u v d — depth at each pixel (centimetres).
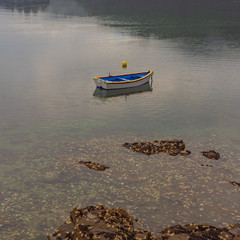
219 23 10306
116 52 6328
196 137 2672
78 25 10138
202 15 12306
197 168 2155
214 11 13512
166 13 13150
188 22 10538
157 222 1639
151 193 1883
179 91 3988
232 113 3266
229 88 4100
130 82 4025
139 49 6600
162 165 2191
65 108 3372
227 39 7656
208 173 2094
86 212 1609
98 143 2538
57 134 2716
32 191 1902
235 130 2831
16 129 2816
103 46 6931
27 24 10469
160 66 5234
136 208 1750
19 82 4297
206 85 4231
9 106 3388
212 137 2672
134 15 12681
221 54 6078
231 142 2577
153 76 4656
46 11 14775
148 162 2228
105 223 1466
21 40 7662
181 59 5716
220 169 2145
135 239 1398
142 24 10138
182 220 1656
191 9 14350
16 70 4934
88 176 2056
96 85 4094
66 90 3991
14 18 12138
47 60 5641
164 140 2612
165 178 2034
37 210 1738
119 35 8256
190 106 3469
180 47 6769
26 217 1681
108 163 2219
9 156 2325
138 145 2441
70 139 2614
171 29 9150
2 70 4916
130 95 3844
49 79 4466
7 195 1858
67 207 1766
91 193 1884
